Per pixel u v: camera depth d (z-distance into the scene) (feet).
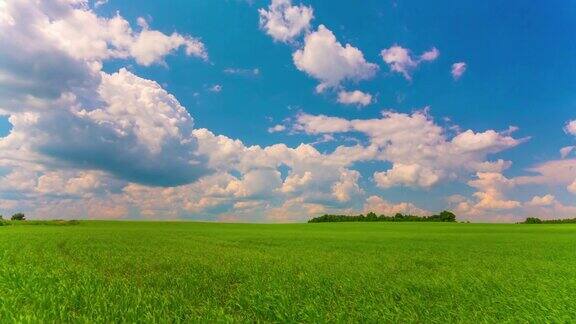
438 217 493.77
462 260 84.58
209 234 192.85
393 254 97.14
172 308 36.19
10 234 165.78
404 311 36.78
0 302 35.17
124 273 60.75
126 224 357.20
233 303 40.16
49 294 38.83
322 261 77.82
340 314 34.45
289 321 33.76
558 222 463.42
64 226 303.07
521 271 65.10
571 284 50.90
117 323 31.32
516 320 34.55
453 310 37.37
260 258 81.61
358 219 506.89
